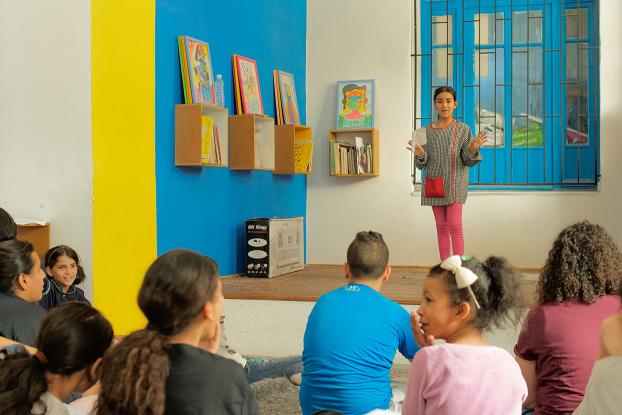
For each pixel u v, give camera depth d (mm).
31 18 4141
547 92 6418
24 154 4176
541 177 6441
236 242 5645
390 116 6684
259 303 4422
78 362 1562
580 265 2018
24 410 1480
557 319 2000
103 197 4156
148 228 4520
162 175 4648
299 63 6766
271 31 6191
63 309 1595
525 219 6355
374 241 2516
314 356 2332
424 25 6656
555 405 1975
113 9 4184
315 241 6883
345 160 6602
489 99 6539
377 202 6719
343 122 6730
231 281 5250
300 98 6773
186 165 4785
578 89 6355
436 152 5461
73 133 4090
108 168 4191
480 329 1704
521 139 6480
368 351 2297
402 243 6656
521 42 6465
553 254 2064
